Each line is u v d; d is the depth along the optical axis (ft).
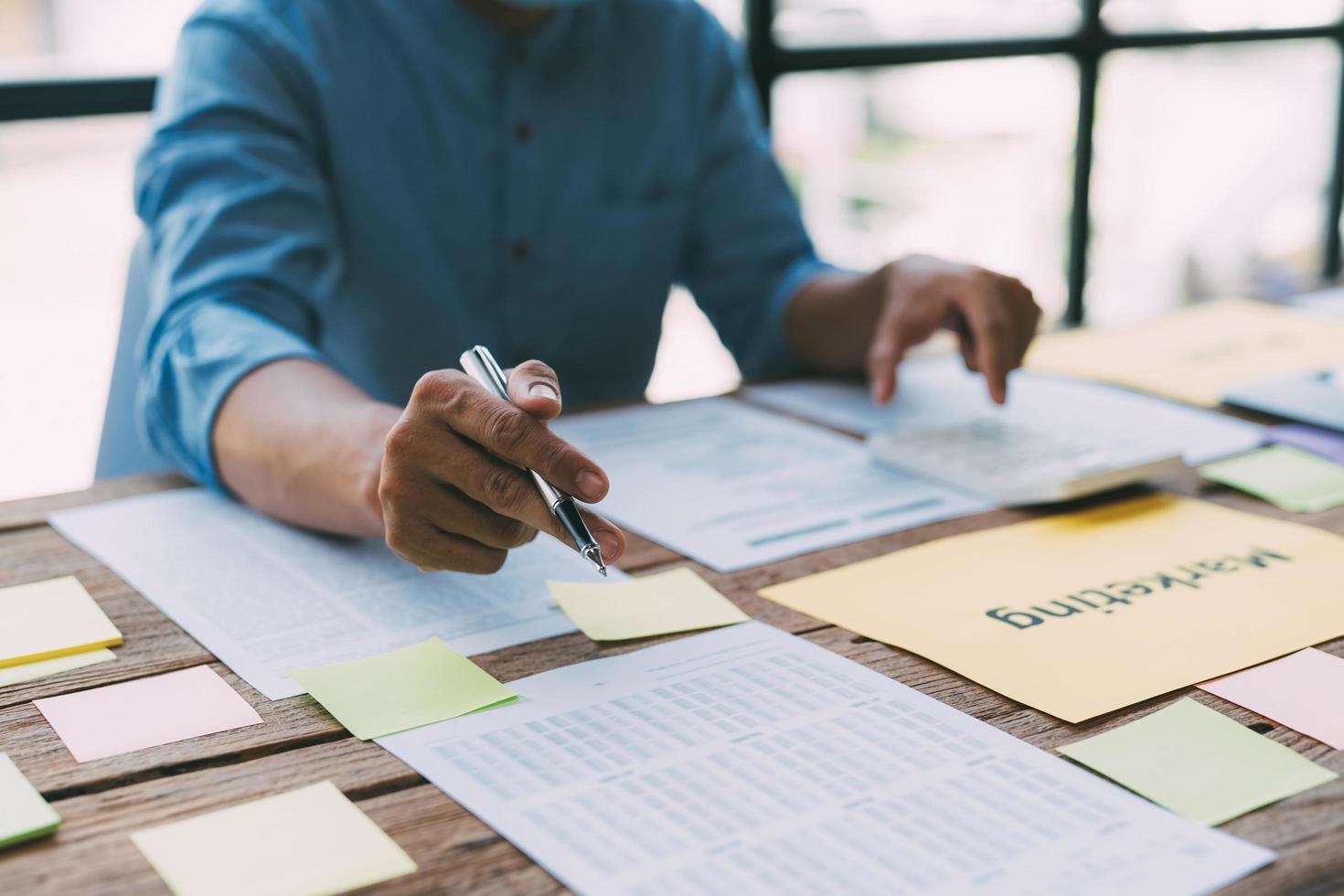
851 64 5.45
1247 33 6.97
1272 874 1.28
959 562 2.19
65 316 11.71
